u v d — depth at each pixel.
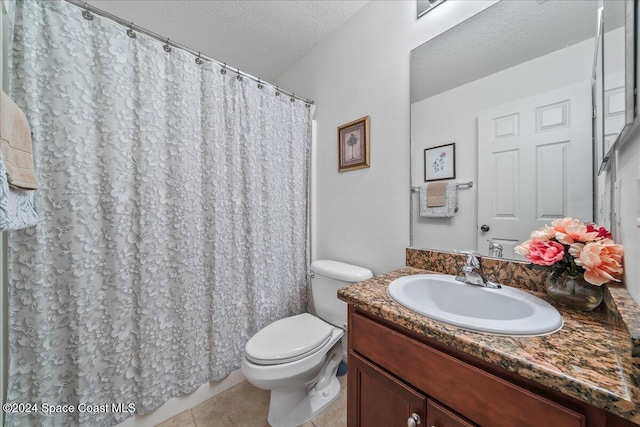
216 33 1.63
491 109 0.96
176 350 1.23
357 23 1.47
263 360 1.07
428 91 1.15
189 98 1.24
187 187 1.24
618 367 0.45
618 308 0.47
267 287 1.58
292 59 1.93
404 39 1.25
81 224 0.97
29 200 0.78
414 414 0.65
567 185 0.81
